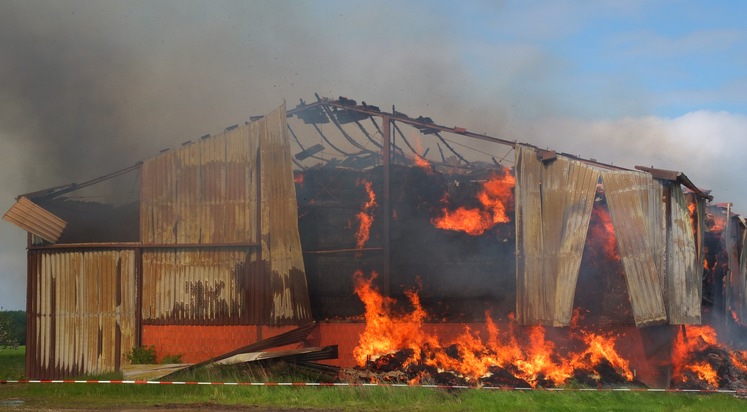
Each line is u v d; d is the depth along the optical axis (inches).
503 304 1193.4
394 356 1099.9
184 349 1194.6
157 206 1224.2
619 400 896.9
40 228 1232.2
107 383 981.2
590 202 1095.0
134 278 1214.3
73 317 1221.1
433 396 880.3
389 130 1230.9
